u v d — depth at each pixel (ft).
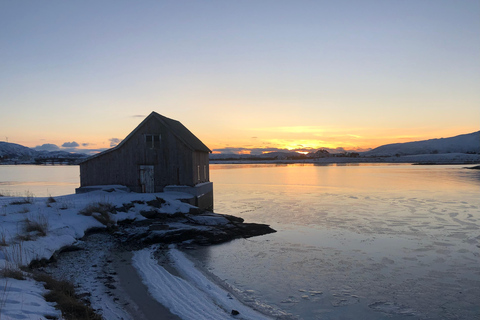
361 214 88.48
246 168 465.47
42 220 48.93
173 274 41.37
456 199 114.01
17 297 24.52
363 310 34.19
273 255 52.34
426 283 41.52
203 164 97.81
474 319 32.78
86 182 85.40
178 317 29.19
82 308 26.84
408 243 59.36
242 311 32.35
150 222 64.49
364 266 47.44
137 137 84.53
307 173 308.81
